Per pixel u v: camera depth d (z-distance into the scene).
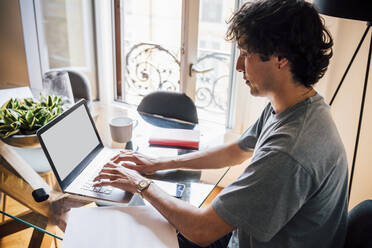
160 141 1.31
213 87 3.38
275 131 0.78
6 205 0.92
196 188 1.02
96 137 1.22
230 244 1.02
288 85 0.79
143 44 3.16
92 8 2.78
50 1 2.60
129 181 0.95
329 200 0.77
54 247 1.55
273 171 0.71
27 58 2.76
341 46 1.63
